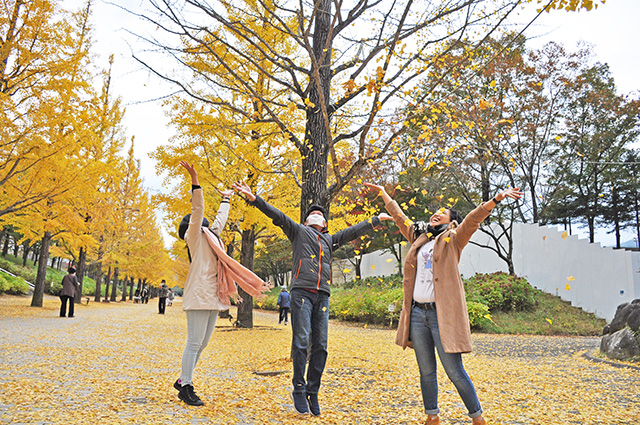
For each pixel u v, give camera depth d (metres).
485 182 16.84
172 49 4.63
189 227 3.38
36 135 9.15
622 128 19.86
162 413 2.89
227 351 6.98
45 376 4.12
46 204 11.82
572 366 6.31
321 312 3.26
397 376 5.01
